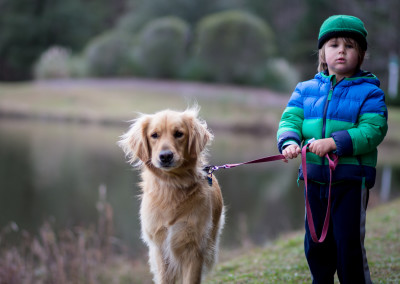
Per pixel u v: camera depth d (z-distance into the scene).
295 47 39.03
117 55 33.19
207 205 3.33
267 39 31.55
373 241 5.21
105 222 8.05
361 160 2.74
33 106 26.23
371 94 2.75
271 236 7.41
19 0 43.41
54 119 24.53
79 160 14.34
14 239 7.11
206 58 31.52
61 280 5.57
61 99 27.31
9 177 11.68
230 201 10.12
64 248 6.18
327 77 2.90
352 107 2.76
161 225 3.29
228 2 38.94
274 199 10.31
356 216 2.73
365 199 2.75
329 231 2.89
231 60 31.14
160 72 32.47
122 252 6.84
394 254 4.58
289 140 2.88
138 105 26.28
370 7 32.75
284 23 44.72
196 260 3.29
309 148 2.75
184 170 3.26
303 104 2.98
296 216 8.84
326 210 2.87
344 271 2.78
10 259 5.77
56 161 14.05
